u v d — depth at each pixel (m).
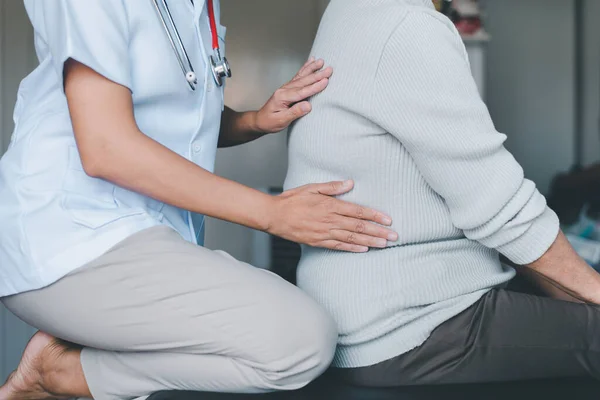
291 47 2.98
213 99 1.24
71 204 1.07
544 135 4.25
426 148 0.99
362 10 1.09
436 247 1.06
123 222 1.06
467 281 1.06
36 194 1.07
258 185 2.95
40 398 1.24
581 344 1.02
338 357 1.10
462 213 1.02
